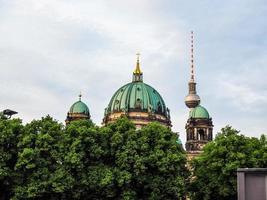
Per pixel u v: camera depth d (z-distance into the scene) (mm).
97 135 68562
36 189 60500
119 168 67125
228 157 70438
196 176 76688
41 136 64625
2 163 61906
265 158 70062
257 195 16281
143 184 67500
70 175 62906
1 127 64812
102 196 66375
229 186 68562
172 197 67938
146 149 68938
